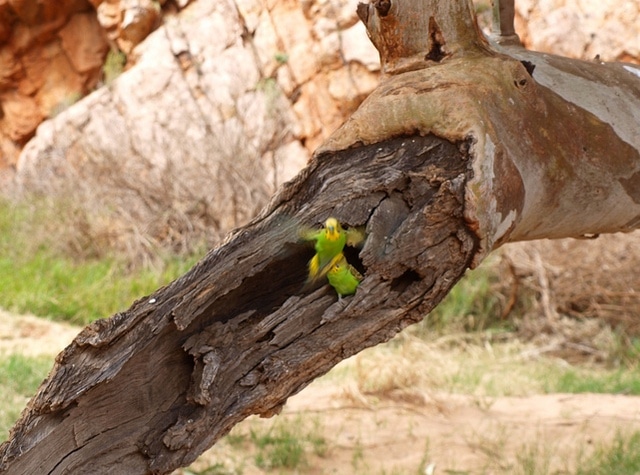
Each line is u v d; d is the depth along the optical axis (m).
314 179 3.51
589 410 7.05
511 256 9.90
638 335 9.59
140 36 13.94
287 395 3.38
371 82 12.12
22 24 14.80
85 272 10.51
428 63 3.64
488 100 3.46
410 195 3.34
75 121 13.19
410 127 3.45
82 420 3.31
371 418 6.61
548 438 6.30
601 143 3.82
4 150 15.58
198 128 12.12
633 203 3.96
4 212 12.53
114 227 11.31
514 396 7.55
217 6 13.32
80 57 14.82
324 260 3.25
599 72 4.10
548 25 11.93
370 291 3.29
